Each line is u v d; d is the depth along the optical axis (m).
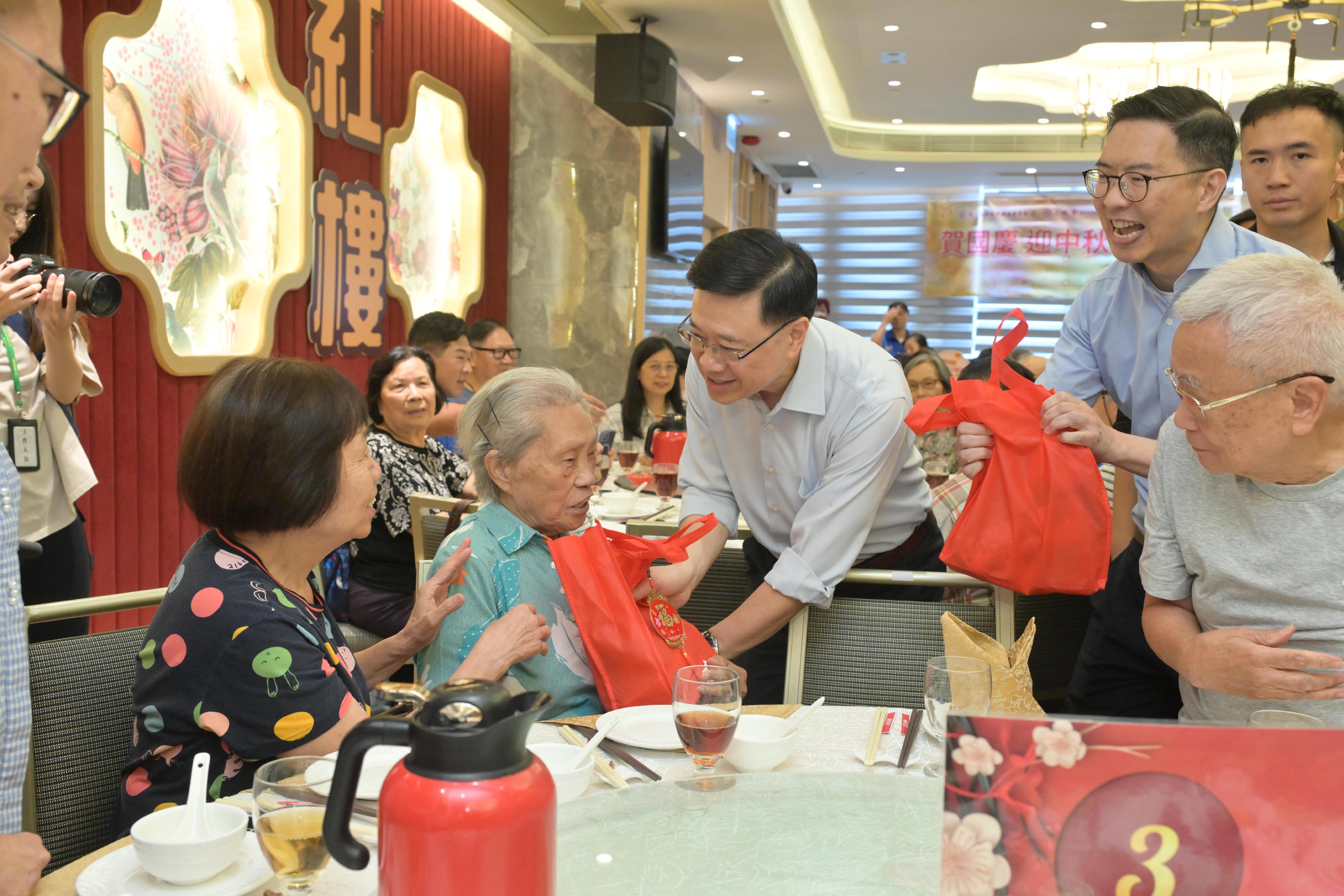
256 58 4.45
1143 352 2.02
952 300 13.54
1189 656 1.49
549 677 1.62
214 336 4.35
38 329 2.34
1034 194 13.20
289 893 0.93
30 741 1.33
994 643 1.44
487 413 1.67
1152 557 1.63
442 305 6.32
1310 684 1.34
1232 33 7.26
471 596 1.63
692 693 1.15
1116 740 0.75
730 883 0.94
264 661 1.20
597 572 1.53
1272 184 2.35
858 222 13.75
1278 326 1.30
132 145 3.84
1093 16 6.85
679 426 3.69
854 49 7.86
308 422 1.25
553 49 6.84
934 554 2.14
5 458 1.32
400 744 0.73
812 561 1.86
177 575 1.28
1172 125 1.81
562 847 1.00
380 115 5.36
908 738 1.29
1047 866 0.75
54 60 0.63
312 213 4.82
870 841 1.02
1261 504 1.47
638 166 6.88
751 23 6.46
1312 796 0.75
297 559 1.31
